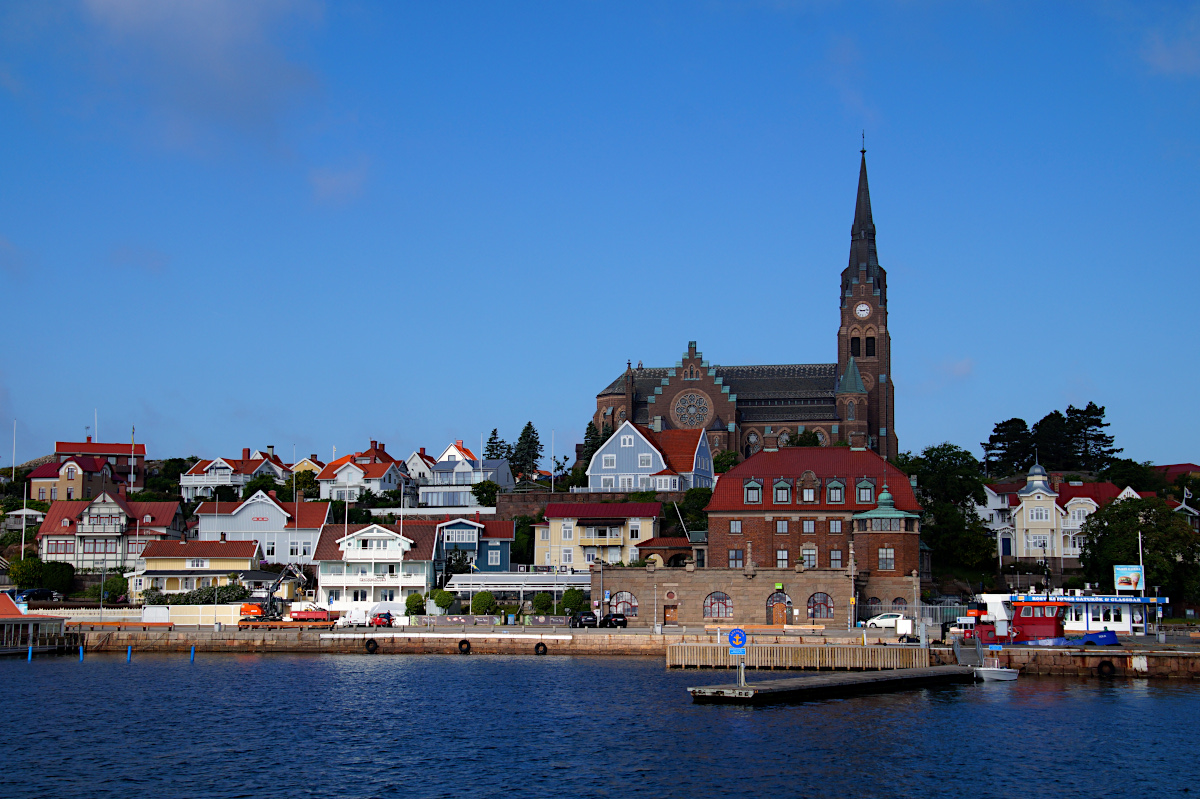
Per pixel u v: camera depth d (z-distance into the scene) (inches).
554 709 3314.5
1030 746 2878.9
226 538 6427.2
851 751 2827.3
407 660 4360.2
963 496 6176.2
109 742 2923.2
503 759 2753.4
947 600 5108.3
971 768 2684.5
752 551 5167.3
